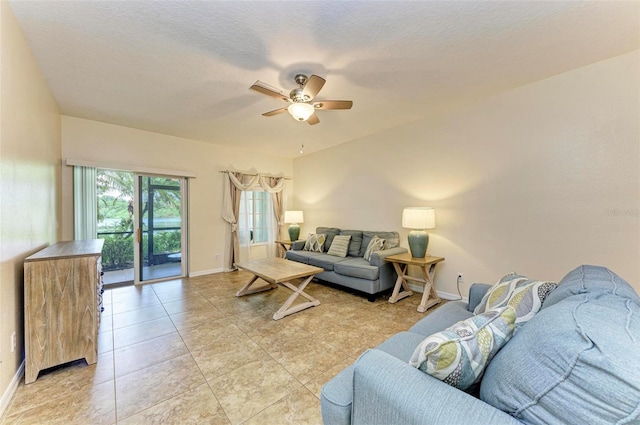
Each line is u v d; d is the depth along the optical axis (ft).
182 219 15.25
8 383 5.38
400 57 7.41
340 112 11.51
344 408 3.36
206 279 14.78
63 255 6.44
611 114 7.78
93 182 12.19
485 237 10.47
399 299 11.52
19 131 6.11
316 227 18.40
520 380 2.41
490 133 10.23
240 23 6.03
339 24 6.08
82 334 6.55
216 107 10.80
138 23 6.01
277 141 15.94
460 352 2.84
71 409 5.15
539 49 7.17
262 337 8.07
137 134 13.51
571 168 8.49
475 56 7.44
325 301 11.34
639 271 7.46
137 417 4.96
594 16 5.91
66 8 5.53
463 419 2.37
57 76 8.34
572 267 8.52
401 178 13.32
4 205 5.29
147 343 7.70
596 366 2.00
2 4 5.21
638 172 7.44
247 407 5.21
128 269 16.66
